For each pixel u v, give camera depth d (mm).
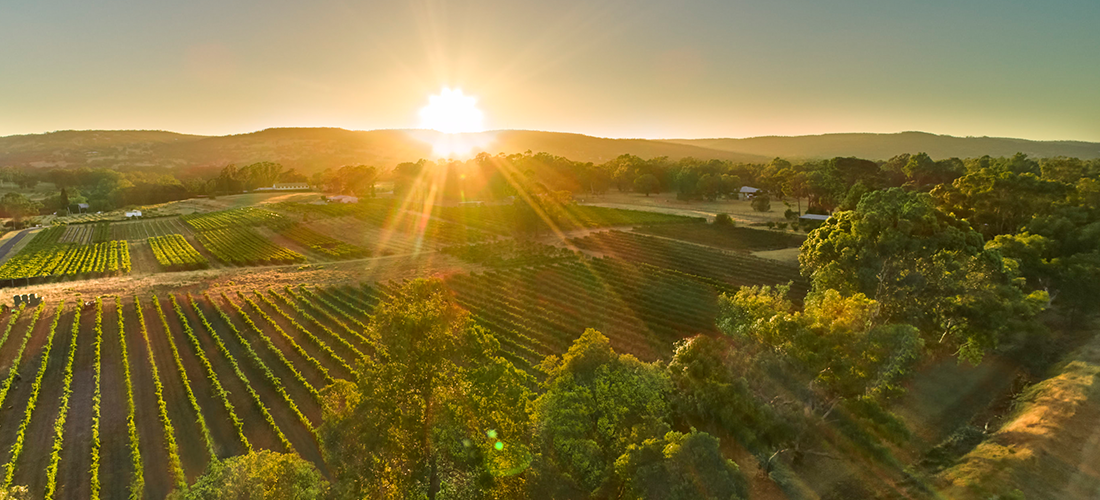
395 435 22312
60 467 36469
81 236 141750
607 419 26594
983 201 77875
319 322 68500
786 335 29500
